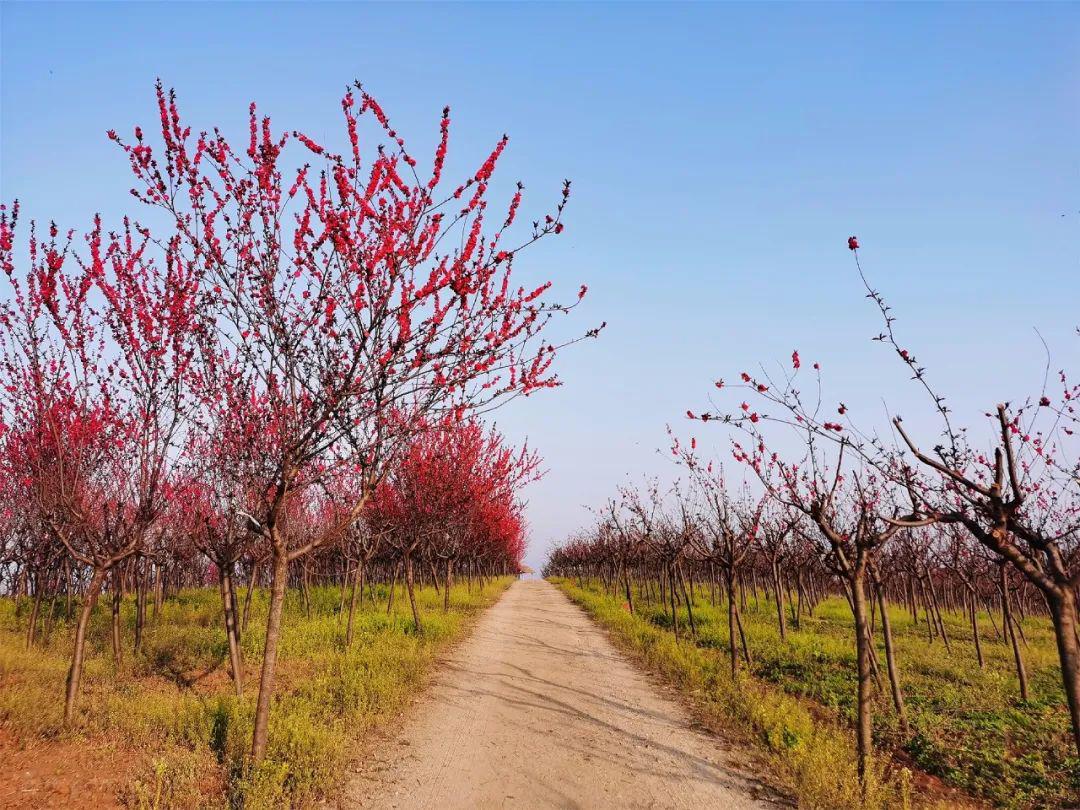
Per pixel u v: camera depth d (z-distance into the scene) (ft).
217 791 17.80
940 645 49.60
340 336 20.04
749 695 28.84
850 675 36.17
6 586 48.19
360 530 47.88
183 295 22.02
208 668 33.65
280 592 19.98
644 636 48.55
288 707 24.64
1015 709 29.66
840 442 17.72
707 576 92.99
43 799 16.85
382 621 49.34
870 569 29.96
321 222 19.03
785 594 92.99
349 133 18.69
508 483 63.52
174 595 68.69
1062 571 12.37
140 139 18.16
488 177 19.02
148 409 24.22
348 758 20.68
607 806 18.11
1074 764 22.24
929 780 21.77
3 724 21.15
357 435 21.30
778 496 24.17
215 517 31.22
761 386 18.45
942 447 14.82
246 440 23.02
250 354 20.12
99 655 35.17
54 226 22.47
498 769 20.76
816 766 19.83
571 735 24.70
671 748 23.38
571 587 134.00
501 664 39.24
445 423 22.27
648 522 62.69
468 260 19.04
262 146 19.10
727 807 18.22
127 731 22.07
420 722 25.79
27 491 27.48
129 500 28.07
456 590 93.76
